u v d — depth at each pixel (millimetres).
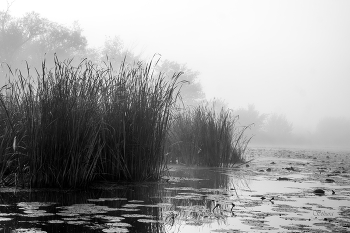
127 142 6324
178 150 9797
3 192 5004
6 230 3229
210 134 9625
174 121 9633
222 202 4801
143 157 6398
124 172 6254
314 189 6113
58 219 3678
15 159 5645
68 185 5422
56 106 5379
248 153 18484
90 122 5562
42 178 5375
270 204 4734
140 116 6363
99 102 6062
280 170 9359
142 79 6539
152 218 3850
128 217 3855
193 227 3545
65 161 5402
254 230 3469
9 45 34062
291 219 3928
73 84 5797
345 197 5355
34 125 5332
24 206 4211
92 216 3846
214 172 8320
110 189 5500
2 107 5887
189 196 5160
